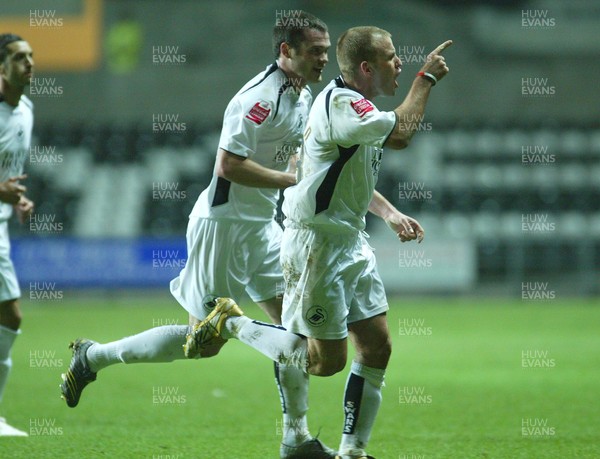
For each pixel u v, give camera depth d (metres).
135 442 21.41
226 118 18.45
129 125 96.50
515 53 101.12
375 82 16.77
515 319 59.84
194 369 37.19
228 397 29.25
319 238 17.02
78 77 99.00
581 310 67.31
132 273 72.44
